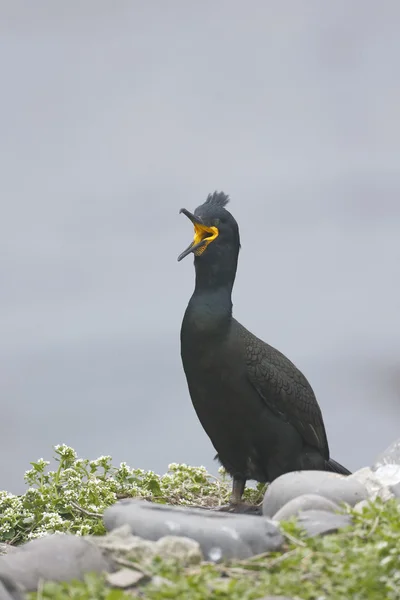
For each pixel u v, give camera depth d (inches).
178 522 366.0
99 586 319.9
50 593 319.0
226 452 532.1
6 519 487.2
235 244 537.6
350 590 321.1
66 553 342.0
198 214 534.3
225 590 317.4
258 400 520.1
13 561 335.6
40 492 504.7
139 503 385.7
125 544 353.4
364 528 363.6
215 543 358.6
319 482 411.5
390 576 330.0
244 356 517.0
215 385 519.2
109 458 534.3
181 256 524.7
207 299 525.7
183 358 530.3
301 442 534.3
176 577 330.6
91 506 495.8
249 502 541.6
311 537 353.4
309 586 322.7
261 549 358.9
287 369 528.4
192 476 550.3
